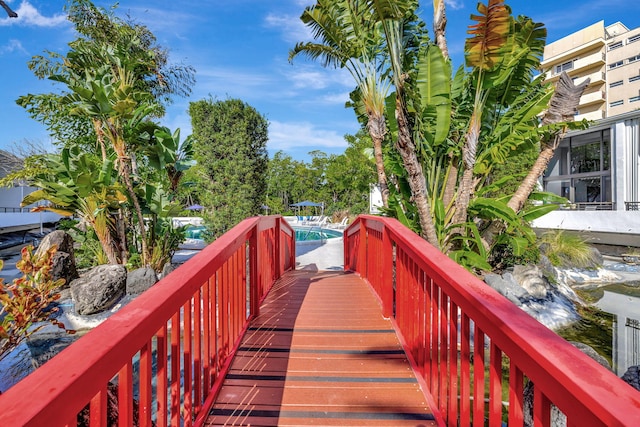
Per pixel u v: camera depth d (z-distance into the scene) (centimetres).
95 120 705
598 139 1569
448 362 181
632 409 65
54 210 708
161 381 132
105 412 93
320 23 633
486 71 552
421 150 643
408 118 600
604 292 781
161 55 1014
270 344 276
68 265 705
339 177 2811
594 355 417
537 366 93
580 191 1675
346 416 192
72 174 613
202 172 992
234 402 204
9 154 1834
